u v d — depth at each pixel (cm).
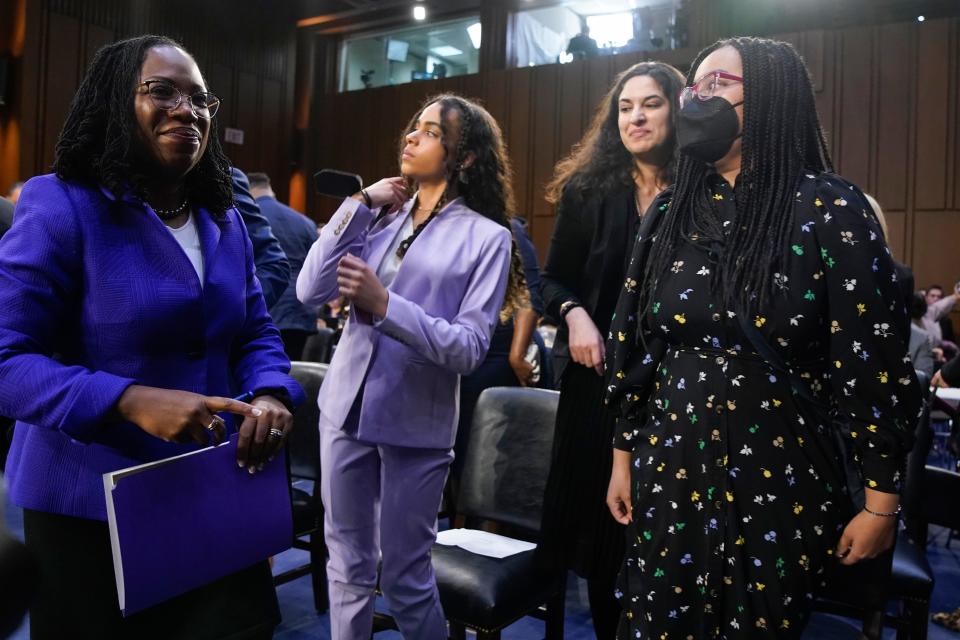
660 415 133
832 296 119
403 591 178
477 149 191
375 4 1181
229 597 122
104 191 114
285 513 120
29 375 102
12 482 116
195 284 118
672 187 147
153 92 114
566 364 199
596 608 197
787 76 127
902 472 119
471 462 230
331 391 181
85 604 114
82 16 975
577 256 202
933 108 866
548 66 1061
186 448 119
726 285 124
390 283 183
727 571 123
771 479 122
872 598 191
